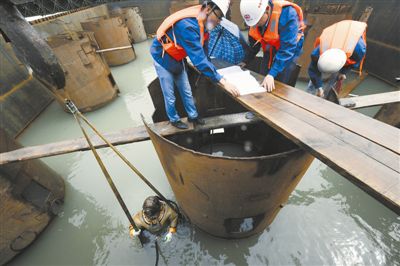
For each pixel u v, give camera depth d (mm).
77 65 4301
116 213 2826
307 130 1251
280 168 1468
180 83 2076
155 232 2477
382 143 1065
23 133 4449
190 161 1491
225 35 2773
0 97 4160
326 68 2291
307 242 2410
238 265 2289
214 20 1687
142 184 3154
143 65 7242
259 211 1962
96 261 2416
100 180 3275
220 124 2143
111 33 6746
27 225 2447
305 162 1618
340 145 1091
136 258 2395
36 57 989
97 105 4910
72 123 4621
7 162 2037
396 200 773
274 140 3021
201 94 3270
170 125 2217
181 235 2537
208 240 2496
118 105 5090
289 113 1459
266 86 1909
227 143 3660
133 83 6090
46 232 2689
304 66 4938
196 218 2307
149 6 9977
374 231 2455
